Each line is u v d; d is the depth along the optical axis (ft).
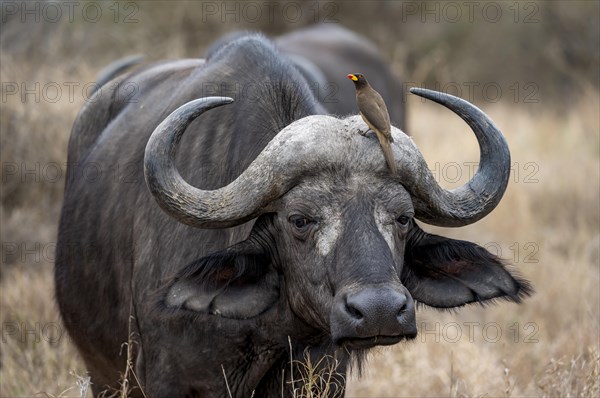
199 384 54.85
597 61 258.16
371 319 44.91
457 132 169.99
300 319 52.60
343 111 115.85
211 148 56.95
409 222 50.47
